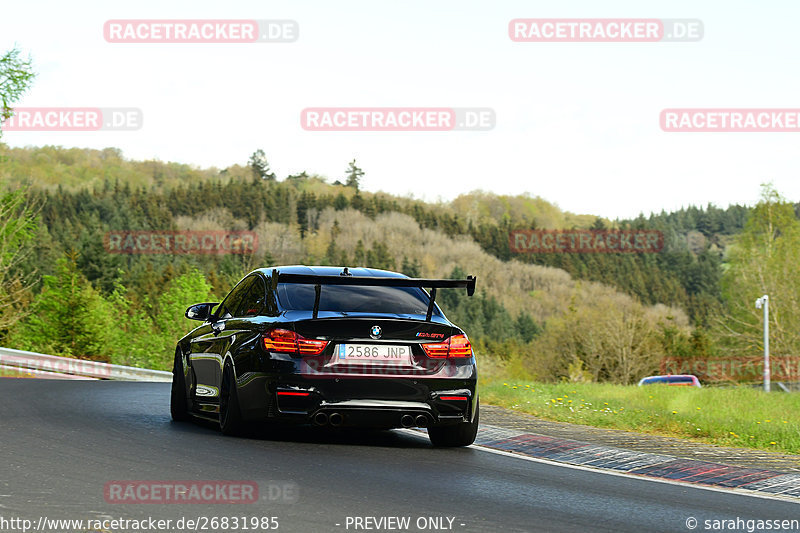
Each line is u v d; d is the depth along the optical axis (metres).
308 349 23.61
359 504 16.81
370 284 24.16
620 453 24.98
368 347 23.89
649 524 16.45
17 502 15.70
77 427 26.12
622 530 15.82
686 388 65.12
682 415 35.44
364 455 22.83
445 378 24.22
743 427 31.83
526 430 30.19
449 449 25.22
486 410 36.03
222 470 19.67
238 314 26.88
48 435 24.11
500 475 21.11
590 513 17.17
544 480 20.80
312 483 18.62
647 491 19.98
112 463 20.02
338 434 27.09
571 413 36.16
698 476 22.16
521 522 15.99
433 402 24.05
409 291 26.80
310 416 23.44
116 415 30.20
